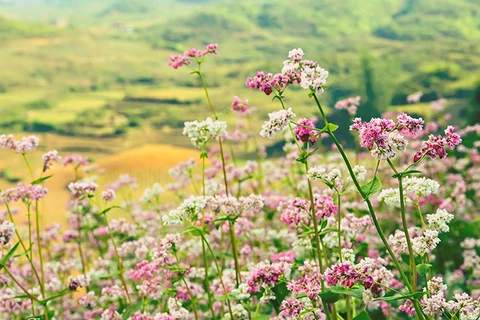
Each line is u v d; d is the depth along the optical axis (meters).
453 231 14.19
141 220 15.70
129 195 18.36
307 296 7.00
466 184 17.50
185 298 9.92
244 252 12.08
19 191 9.01
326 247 9.48
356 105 13.89
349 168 6.08
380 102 176.50
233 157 15.80
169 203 18.16
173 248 8.45
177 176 16.09
